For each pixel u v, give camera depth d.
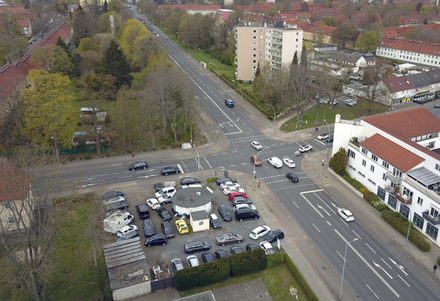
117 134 99.88
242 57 151.00
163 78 103.62
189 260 58.38
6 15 191.88
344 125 85.06
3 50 143.25
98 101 117.50
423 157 70.50
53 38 171.38
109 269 55.66
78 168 89.31
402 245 63.88
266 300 53.19
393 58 190.25
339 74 145.25
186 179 82.12
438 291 54.69
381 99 130.88
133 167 88.44
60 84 92.56
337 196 78.19
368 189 79.75
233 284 56.12
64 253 61.09
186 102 105.31
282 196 78.12
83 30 173.88
